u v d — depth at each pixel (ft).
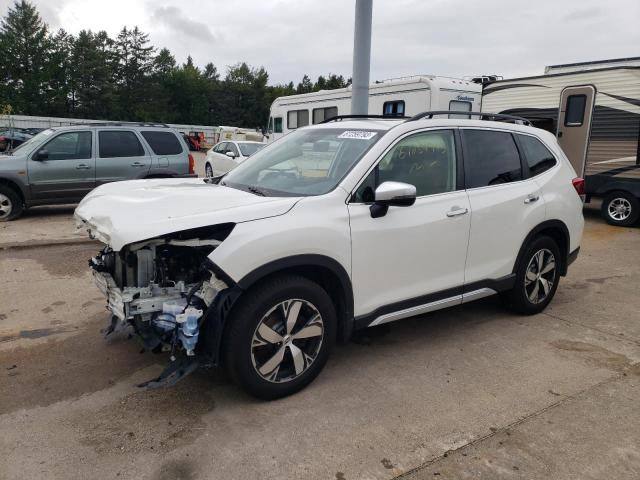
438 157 13.60
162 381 10.21
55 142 31.12
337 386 11.94
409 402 11.32
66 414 10.60
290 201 11.10
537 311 16.74
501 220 14.57
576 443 9.96
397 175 12.65
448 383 12.19
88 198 12.76
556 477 9.02
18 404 10.94
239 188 13.25
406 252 12.55
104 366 12.64
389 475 8.99
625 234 31.73
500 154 15.12
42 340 14.07
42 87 233.55
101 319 15.57
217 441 9.81
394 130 12.83
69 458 9.27
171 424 10.32
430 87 37.17
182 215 10.26
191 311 10.03
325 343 11.59
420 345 14.30
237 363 10.46
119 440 9.78
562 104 35.76
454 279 13.79
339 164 12.53
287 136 15.57
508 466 9.27
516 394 11.75
